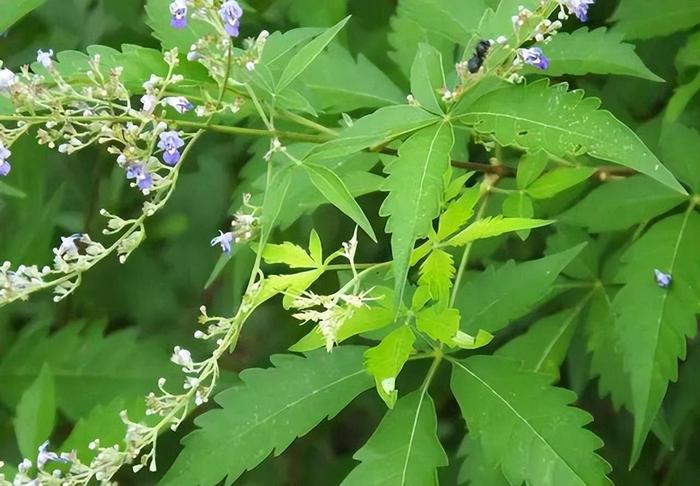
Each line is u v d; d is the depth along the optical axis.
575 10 0.81
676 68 0.92
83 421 0.88
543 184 0.86
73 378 0.95
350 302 0.79
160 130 0.81
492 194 0.90
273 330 1.04
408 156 0.80
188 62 0.84
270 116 0.83
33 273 0.81
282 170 0.81
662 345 0.86
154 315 1.03
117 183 1.04
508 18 0.84
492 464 0.82
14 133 0.80
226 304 1.01
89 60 0.82
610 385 0.91
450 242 0.81
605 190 0.90
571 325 0.91
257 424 0.83
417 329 0.82
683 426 0.98
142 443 0.80
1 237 0.99
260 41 0.81
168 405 0.80
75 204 1.06
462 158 0.90
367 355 0.81
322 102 0.89
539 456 0.82
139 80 0.84
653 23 0.91
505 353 0.91
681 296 0.86
